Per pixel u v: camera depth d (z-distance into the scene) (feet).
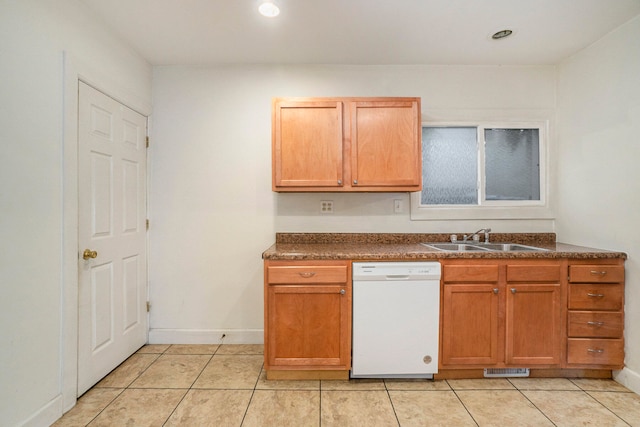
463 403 5.85
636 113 6.29
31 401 4.87
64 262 5.46
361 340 6.42
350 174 7.41
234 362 7.38
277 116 7.35
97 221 6.40
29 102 4.82
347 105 7.39
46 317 5.14
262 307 8.49
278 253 6.45
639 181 6.23
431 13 6.22
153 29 6.75
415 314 6.43
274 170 7.36
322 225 8.47
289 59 8.13
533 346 6.52
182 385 6.39
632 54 6.37
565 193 8.14
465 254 6.44
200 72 8.39
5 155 4.46
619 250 6.62
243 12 6.18
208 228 8.43
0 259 4.40
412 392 6.20
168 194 8.39
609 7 6.00
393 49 7.63
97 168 6.40
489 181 8.65
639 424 5.29
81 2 5.82
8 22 4.50
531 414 5.55
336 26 6.66
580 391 6.24
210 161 8.41
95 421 5.32
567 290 6.51
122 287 7.29
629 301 6.41
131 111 7.56
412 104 7.38
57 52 5.32
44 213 5.09
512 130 8.64
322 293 6.43
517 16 6.31
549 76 8.46
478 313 6.49
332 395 6.08
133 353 7.77
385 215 8.49
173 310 8.44
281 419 5.40
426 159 8.61
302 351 6.47
